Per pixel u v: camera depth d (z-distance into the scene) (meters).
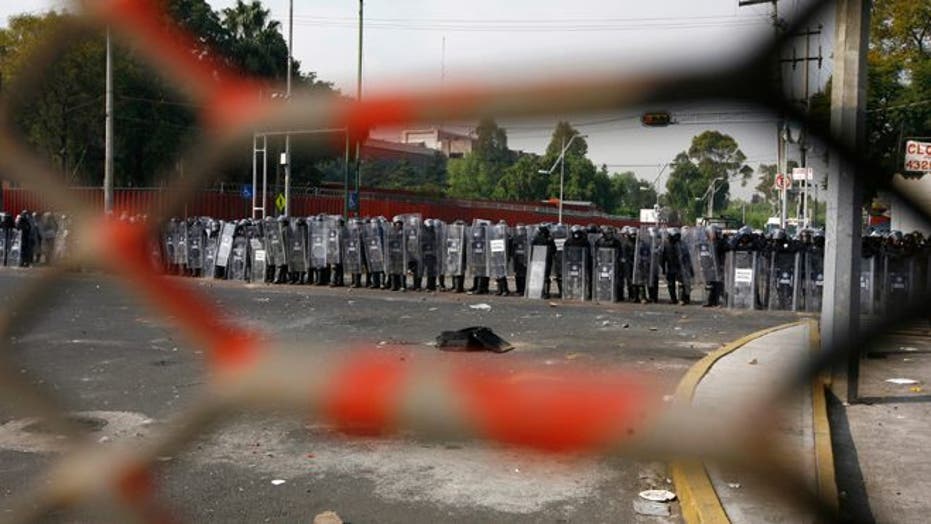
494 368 8.90
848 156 3.34
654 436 5.84
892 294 11.26
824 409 6.62
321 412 6.72
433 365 9.00
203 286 18.25
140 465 5.32
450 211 18.42
